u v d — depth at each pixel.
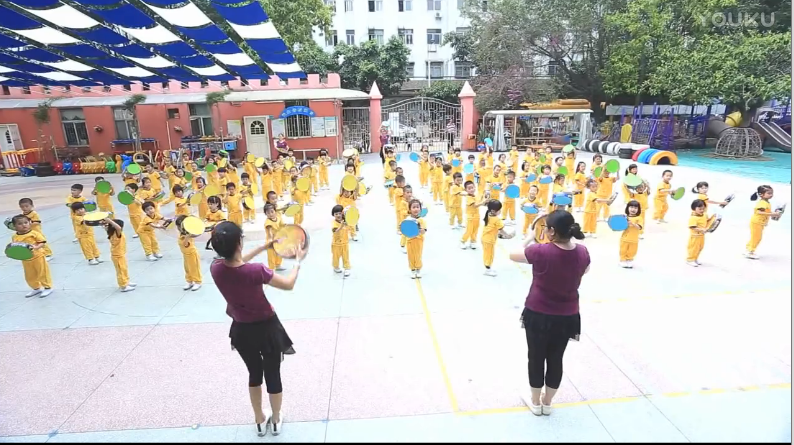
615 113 25.69
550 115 23.19
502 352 4.57
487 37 24.72
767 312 5.24
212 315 5.57
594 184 8.29
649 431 3.39
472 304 5.70
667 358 4.34
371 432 3.47
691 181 13.48
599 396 3.81
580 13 22.62
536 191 8.32
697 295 5.74
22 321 5.48
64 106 19.33
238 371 4.35
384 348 4.68
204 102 19.45
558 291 3.26
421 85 33.03
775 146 22.86
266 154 21.19
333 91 20.17
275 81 20.72
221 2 8.95
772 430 3.35
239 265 3.13
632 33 21.66
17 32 10.50
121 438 3.48
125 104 19.05
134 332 5.15
